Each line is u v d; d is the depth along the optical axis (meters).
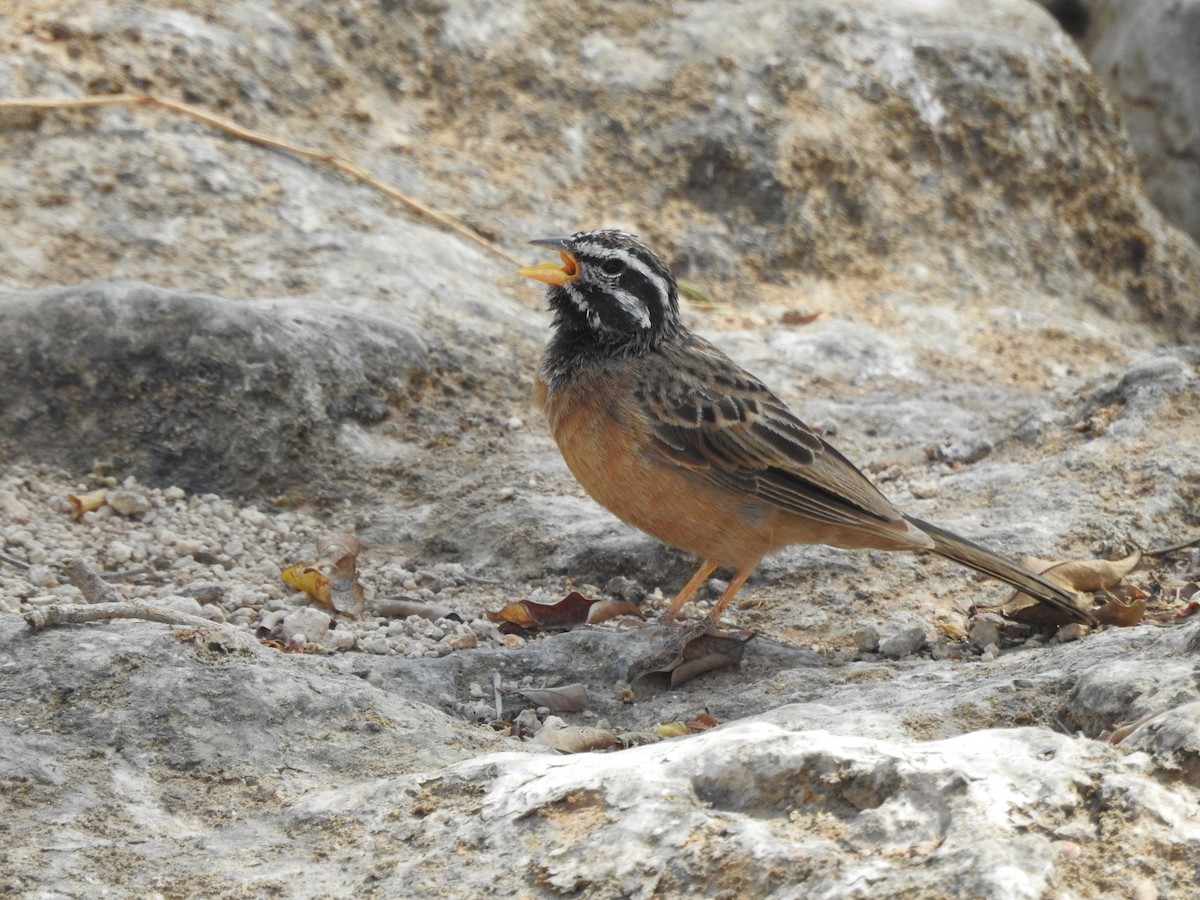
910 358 16.73
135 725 7.23
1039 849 5.30
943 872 5.23
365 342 13.30
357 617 10.38
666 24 19.88
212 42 17.19
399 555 11.65
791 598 10.55
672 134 18.59
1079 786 5.71
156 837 6.45
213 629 8.10
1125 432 12.54
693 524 9.78
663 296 10.31
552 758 6.65
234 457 12.41
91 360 12.51
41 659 7.66
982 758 5.97
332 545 11.27
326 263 15.14
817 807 5.89
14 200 15.11
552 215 17.48
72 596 9.93
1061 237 20.22
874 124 19.55
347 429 12.87
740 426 9.69
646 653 9.21
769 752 6.10
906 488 12.49
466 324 14.67
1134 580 10.70
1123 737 6.38
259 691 7.52
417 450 12.96
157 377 12.54
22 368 12.45
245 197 15.86
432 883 5.83
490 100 18.59
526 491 12.31
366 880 5.96
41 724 7.21
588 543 11.27
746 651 9.48
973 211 19.75
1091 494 11.72
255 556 11.34
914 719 7.15
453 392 13.70
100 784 6.81
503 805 6.24
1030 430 13.34
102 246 14.84
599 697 8.91
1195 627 7.62
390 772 7.02
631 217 17.94
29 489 11.84
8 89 15.78
